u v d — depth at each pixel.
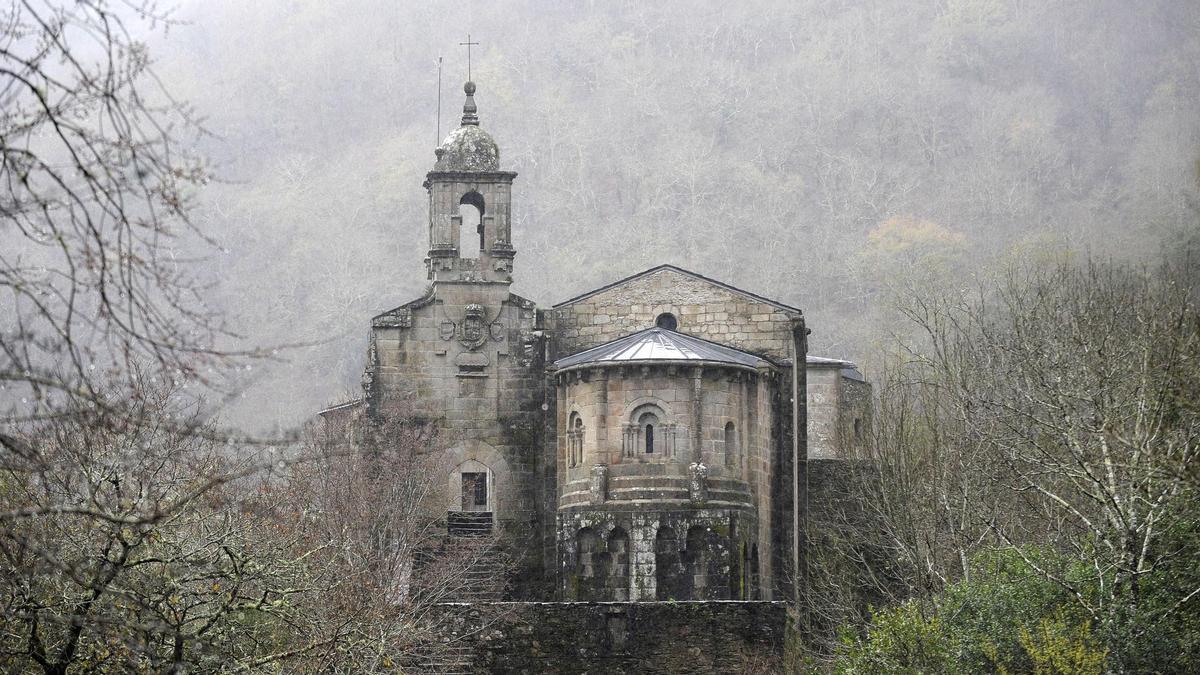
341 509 70.44
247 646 47.66
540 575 85.62
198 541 46.91
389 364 87.06
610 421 82.44
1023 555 59.69
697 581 80.31
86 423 30.22
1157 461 51.72
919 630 58.03
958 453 73.12
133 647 34.84
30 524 34.84
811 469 85.94
